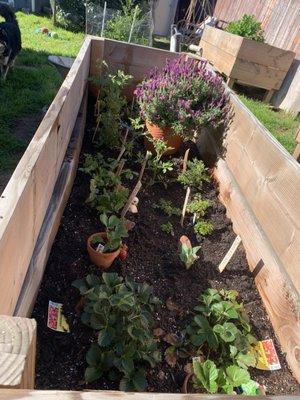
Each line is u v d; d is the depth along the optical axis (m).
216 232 2.31
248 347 1.57
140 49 3.34
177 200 2.54
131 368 1.31
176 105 2.71
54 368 1.32
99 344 1.34
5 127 3.23
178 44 6.45
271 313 1.78
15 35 4.05
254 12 6.76
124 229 1.82
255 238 2.03
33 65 4.90
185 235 2.23
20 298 1.19
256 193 2.12
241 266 2.07
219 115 2.73
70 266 1.71
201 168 2.71
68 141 2.15
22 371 0.52
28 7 9.01
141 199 2.44
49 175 1.47
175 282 1.87
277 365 1.60
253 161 2.21
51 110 1.51
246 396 0.56
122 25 7.02
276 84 5.43
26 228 1.12
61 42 6.60
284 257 1.74
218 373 1.43
